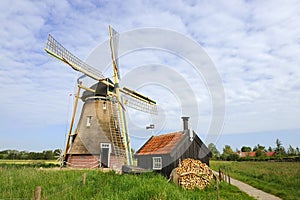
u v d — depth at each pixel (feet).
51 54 60.85
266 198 42.86
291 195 43.78
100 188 36.70
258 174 77.46
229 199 40.32
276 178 64.90
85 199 31.12
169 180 48.06
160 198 29.99
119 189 36.45
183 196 33.86
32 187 36.60
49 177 44.27
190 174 48.65
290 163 124.67
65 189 34.53
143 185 35.55
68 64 65.62
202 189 47.85
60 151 69.87
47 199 30.42
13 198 30.35
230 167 112.68
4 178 41.65
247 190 51.13
